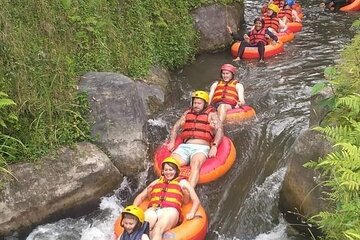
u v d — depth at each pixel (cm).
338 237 377
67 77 617
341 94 492
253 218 534
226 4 1091
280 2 1190
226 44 1044
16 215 515
